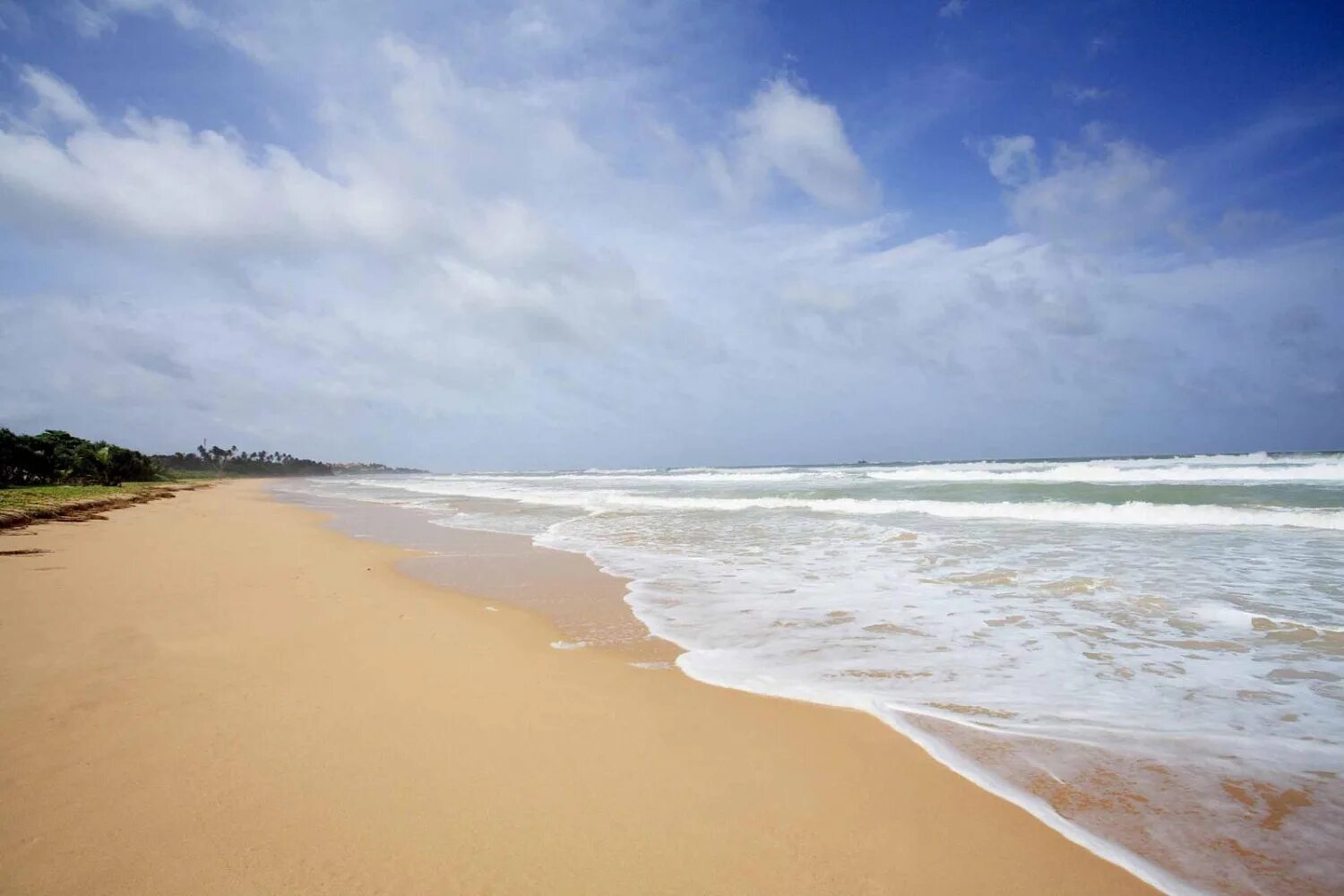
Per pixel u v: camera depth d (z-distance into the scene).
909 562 10.18
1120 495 18.73
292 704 4.61
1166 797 3.40
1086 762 3.79
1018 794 3.45
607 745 4.03
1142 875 2.78
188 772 3.55
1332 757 3.78
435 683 5.15
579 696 4.88
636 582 9.41
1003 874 2.79
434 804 3.29
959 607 7.34
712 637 6.50
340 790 3.40
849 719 4.42
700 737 4.16
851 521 15.90
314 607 7.79
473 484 54.16
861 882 2.73
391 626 6.97
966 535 12.91
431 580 9.95
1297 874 2.76
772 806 3.33
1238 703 4.57
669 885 2.68
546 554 12.49
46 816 3.08
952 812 3.28
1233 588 7.91
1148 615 6.87
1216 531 12.50
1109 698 4.71
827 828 3.14
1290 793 3.40
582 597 8.55
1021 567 9.45
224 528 18.16
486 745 4.00
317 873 2.70
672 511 20.97
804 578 9.23
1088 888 2.69
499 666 5.62
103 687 4.84
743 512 19.73
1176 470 26.14
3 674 5.11
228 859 2.78
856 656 5.77
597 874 2.75
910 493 23.08
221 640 6.25
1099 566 9.38
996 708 4.57
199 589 8.75
